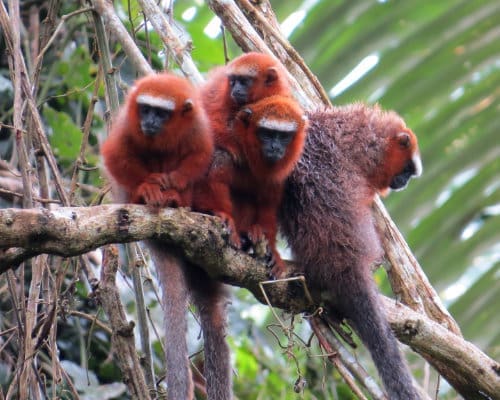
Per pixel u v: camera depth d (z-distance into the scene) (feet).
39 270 30.96
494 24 44.11
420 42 44.47
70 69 42.50
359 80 44.68
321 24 45.29
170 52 32.96
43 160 32.94
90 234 25.93
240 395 43.21
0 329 36.86
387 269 36.01
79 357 39.70
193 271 33.06
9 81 42.52
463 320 43.68
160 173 30.78
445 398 44.62
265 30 38.47
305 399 42.06
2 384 36.22
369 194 35.47
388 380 31.89
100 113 43.86
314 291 33.17
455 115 44.06
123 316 31.09
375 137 35.83
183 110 30.68
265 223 33.19
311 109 36.50
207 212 31.89
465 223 44.19
